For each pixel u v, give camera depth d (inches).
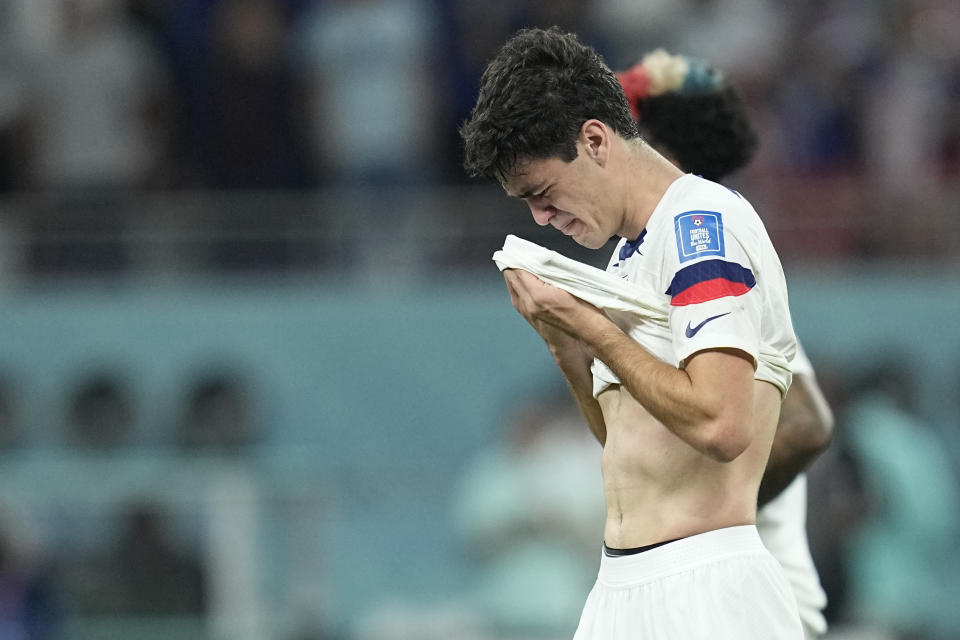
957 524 1059.9
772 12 1250.6
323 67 1187.3
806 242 1154.0
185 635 928.3
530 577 949.8
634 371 402.0
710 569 417.1
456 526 983.6
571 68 411.5
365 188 1170.6
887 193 1151.6
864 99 1222.9
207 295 1151.6
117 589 925.8
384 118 1172.5
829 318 1144.2
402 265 1162.0
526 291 415.5
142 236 1152.8
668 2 1222.3
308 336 1152.8
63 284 1151.0
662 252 410.0
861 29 1250.6
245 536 948.0
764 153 1193.4
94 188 1170.0
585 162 411.5
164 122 1190.9
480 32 1198.9
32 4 1202.0
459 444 1149.1
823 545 913.5
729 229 404.5
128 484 945.5
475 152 417.7
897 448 960.3
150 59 1192.8
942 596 962.7
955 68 1244.5
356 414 1150.3
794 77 1221.7
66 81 1176.8
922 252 1149.7
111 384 1111.6
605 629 431.2
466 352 1152.8
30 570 928.9
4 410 1119.0
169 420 1137.4
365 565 975.6
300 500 959.6
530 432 993.5
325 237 1157.7
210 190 1179.3
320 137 1189.7
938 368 1133.1
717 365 392.8
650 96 514.3
